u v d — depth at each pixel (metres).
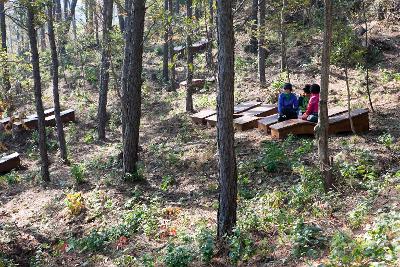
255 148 12.40
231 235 7.37
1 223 11.30
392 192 7.71
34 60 13.69
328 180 8.42
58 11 33.91
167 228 9.09
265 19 19.77
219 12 6.83
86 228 10.25
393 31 20.97
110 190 12.06
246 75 23.67
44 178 14.52
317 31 19.34
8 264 9.03
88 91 26.72
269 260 6.60
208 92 23.08
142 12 12.03
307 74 21.00
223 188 7.34
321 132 8.23
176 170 12.71
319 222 7.29
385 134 10.85
